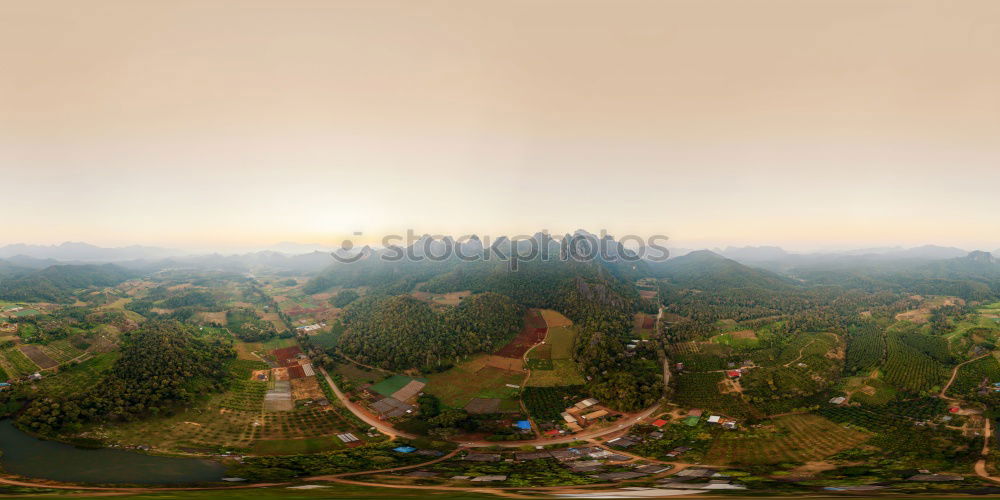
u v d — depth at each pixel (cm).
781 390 15175
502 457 10606
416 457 10544
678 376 16825
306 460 10244
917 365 17275
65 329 16638
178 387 13888
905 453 10594
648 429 12594
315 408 14075
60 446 10575
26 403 12300
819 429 12381
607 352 17762
